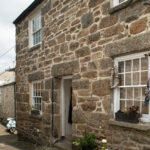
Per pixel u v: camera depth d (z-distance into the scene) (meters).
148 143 3.71
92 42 5.18
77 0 5.79
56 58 6.68
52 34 6.97
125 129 4.18
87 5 5.41
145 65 4.08
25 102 8.88
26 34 8.98
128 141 4.10
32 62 8.33
